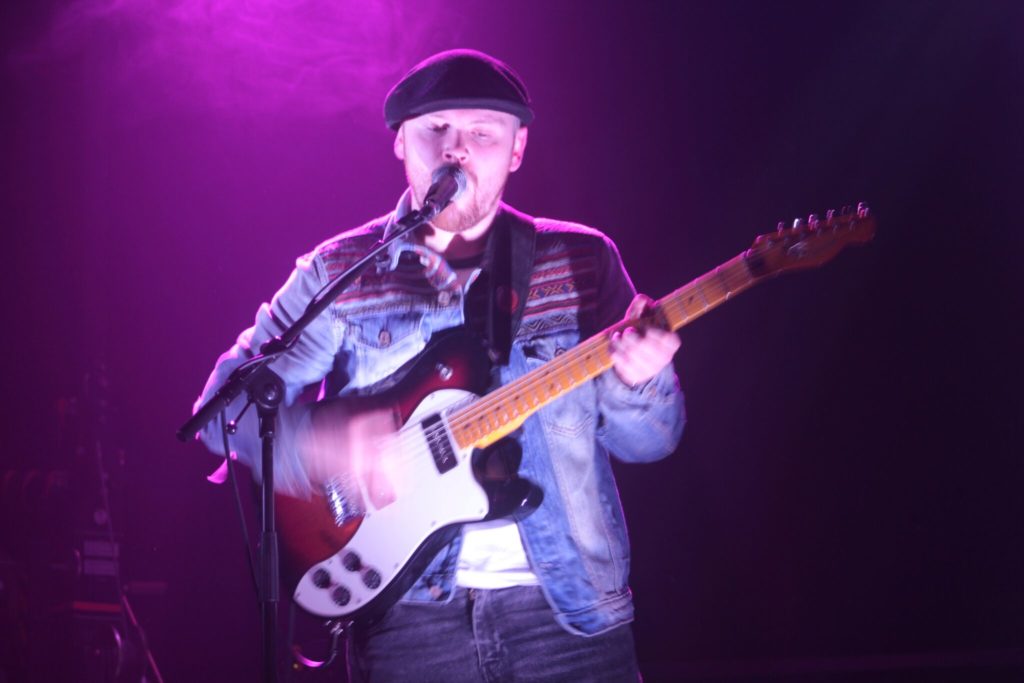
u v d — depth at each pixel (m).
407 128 4.42
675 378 4.24
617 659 4.12
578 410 4.27
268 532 3.77
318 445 4.21
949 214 9.38
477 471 4.14
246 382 3.85
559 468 4.21
